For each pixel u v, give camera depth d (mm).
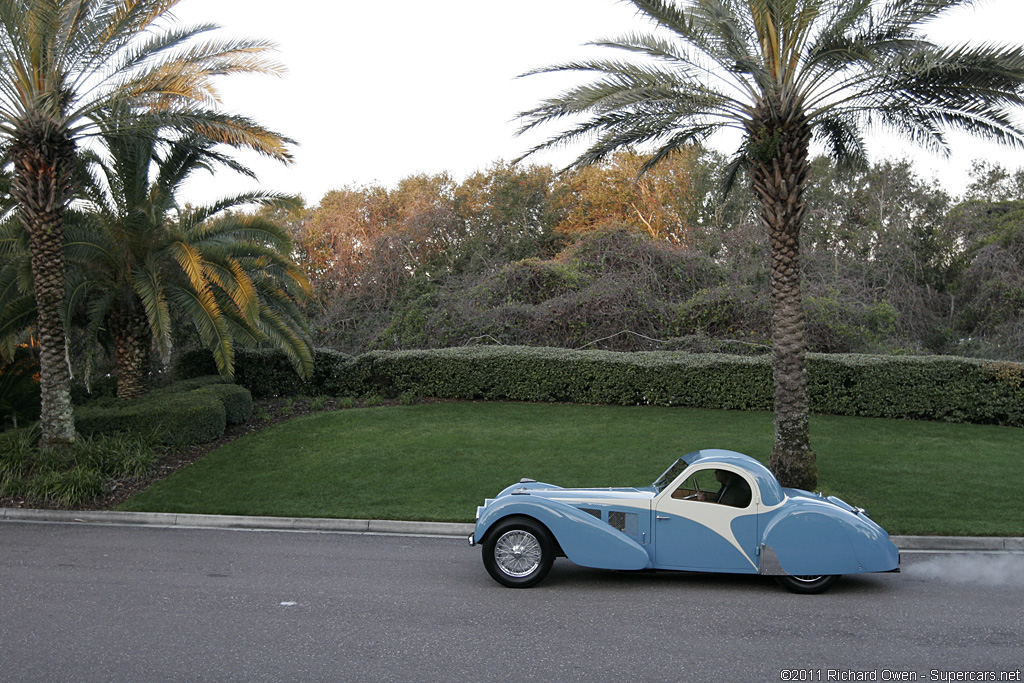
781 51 11383
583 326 21609
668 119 12258
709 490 7438
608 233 23594
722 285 22344
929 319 24188
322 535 9914
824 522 7129
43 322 12664
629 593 7176
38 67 12086
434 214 29469
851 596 7125
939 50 10703
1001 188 30750
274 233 16953
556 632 5957
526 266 23141
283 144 12789
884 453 13695
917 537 9305
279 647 5559
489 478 12359
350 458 13625
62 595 6918
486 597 6977
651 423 16047
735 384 17562
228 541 9477
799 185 11492
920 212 28906
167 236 15602
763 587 7457
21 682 4840
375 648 5555
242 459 13703
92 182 15375
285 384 20281
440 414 17188
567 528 7219
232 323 16484
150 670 5074
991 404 16266
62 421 12719
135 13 12516
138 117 12641
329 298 28938
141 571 7879
